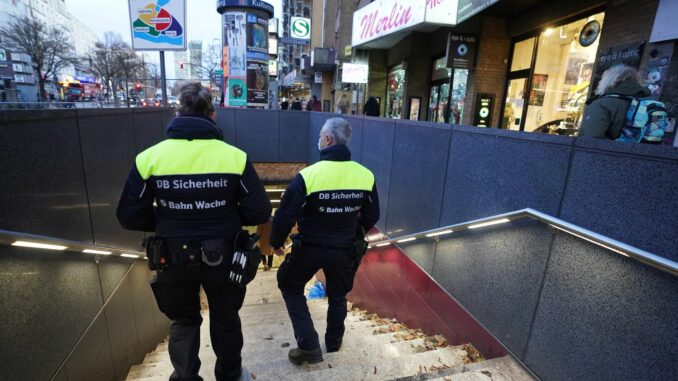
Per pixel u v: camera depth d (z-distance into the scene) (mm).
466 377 2316
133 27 6547
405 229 4727
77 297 2457
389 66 13438
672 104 4141
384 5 9109
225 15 12258
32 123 2055
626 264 1760
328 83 28203
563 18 6340
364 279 6441
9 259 1719
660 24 4242
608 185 1896
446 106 9922
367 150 6336
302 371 2691
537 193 2400
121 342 3312
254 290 8547
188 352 2064
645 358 1670
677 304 1542
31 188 2021
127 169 4000
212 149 1868
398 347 3234
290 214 2592
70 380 2283
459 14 6926
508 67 8078
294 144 12719
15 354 1733
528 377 2354
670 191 1597
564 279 2129
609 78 2455
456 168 3469
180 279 1910
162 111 5945
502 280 2689
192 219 1890
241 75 12672
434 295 3756
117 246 3484
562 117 6484
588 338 1962
